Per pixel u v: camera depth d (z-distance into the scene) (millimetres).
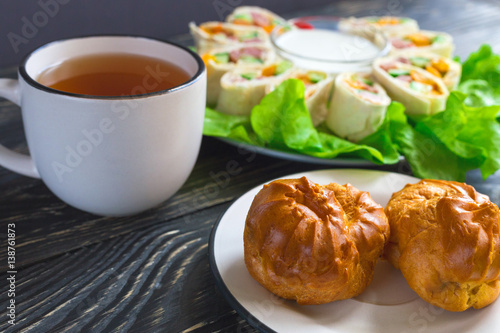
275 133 384
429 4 732
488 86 468
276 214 268
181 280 296
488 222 268
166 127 292
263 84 441
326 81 458
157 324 271
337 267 259
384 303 279
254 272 270
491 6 734
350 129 421
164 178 311
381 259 301
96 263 302
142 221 333
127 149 288
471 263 260
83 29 754
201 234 327
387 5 730
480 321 266
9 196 344
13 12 689
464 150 378
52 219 330
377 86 454
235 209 308
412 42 571
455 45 600
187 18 827
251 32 564
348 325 263
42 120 283
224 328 273
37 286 286
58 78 319
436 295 268
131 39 344
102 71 331
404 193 302
